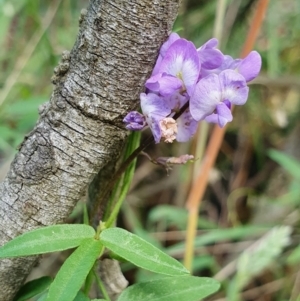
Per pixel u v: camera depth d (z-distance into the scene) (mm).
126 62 108
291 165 247
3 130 237
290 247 290
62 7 315
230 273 265
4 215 120
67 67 114
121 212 302
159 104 110
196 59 110
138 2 103
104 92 110
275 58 286
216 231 253
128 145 128
